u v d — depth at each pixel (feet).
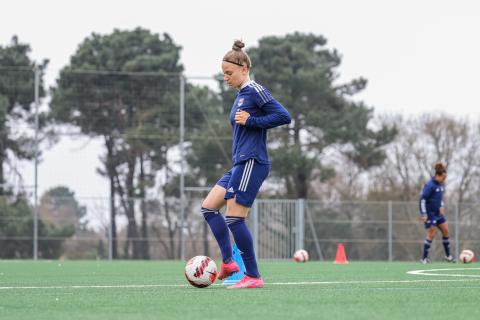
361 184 164.45
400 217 112.98
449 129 172.45
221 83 131.54
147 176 123.24
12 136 114.73
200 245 110.32
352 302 24.27
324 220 112.27
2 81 121.60
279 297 26.03
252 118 30.22
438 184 78.79
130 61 138.92
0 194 110.22
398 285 33.63
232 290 29.68
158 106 124.98
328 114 147.33
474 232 112.27
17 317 20.44
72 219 107.86
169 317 20.25
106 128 123.34
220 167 125.49
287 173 142.20
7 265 74.49
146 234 108.68
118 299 25.50
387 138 154.40
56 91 123.03
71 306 23.26
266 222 110.93
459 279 40.29
